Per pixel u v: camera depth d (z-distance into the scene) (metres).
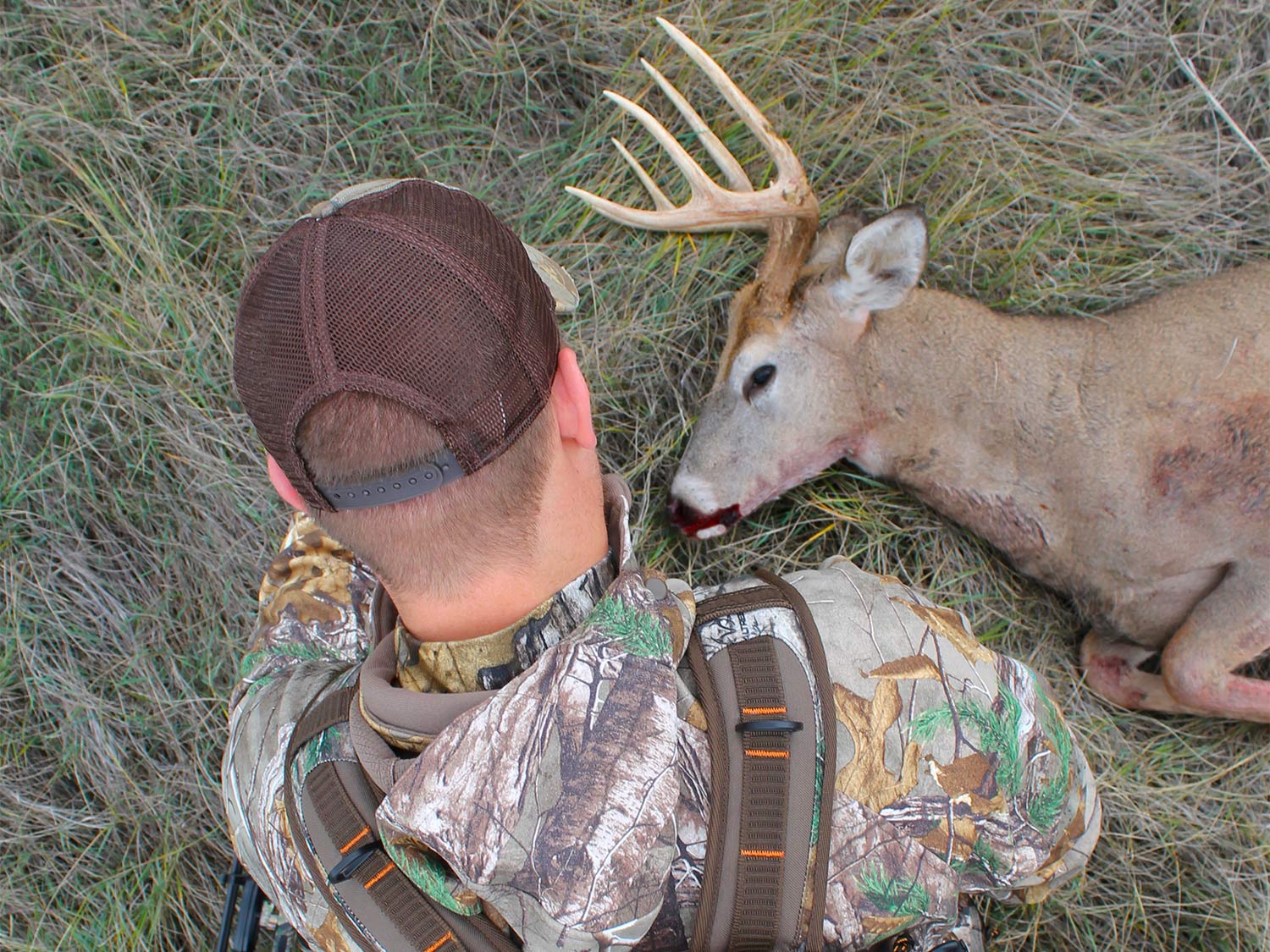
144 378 2.94
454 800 1.06
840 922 1.24
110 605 2.91
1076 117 3.15
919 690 1.28
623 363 3.01
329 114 3.08
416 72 3.09
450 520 1.04
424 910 1.17
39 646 2.88
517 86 3.15
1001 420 2.77
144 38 2.99
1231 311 2.64
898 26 3.10
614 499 1.28
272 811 1.35
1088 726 2.95
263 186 3.05
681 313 3.03
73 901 2.79
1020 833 1.34
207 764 2.86
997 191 3.11
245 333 1.03
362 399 0.97
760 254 3.01
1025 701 1.36
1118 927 2.82
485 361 0.99
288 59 3.04
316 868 1.23
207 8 3.00
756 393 2.76
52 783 2.87
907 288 2.62
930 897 1.26
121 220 2.95
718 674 1.23
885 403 2.83
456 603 1.12
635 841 1.05
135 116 2.98
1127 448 2.68
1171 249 3.10
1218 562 2.68
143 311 2.93
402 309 0.97
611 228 3.07
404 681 1.22
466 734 1.07
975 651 1.35
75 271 2.98
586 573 1.17
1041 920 2.77
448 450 1.00
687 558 3.00
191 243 3.03
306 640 1.76
